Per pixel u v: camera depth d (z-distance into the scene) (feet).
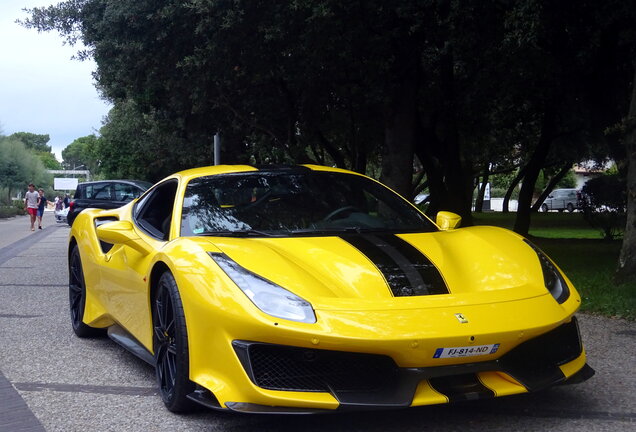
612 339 16.56
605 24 31.42
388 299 9.97
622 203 49.75
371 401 9.52
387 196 14.88
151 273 12.26
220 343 9.94
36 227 101.45
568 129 61.00
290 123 49.49
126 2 34.12
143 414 11.47
